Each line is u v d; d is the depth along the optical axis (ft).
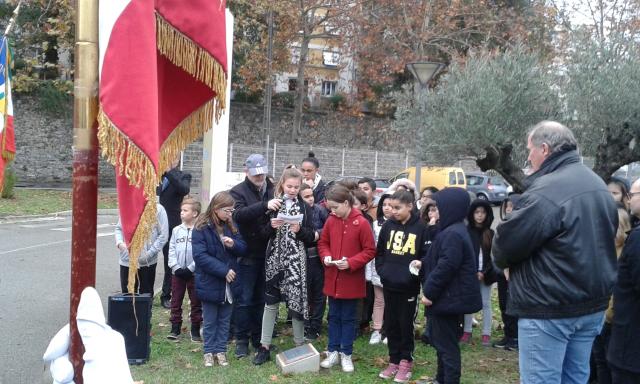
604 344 14.52
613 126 22.41
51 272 30.50
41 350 18.62
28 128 82.48
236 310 18.78
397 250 16.89
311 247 19.08
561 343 10.37
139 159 8.23
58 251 36.91
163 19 9.18
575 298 10.15
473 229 20.18
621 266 12.13
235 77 100.68
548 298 10.23
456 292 14.82
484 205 20.07
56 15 75.10
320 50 116.26
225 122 25.66
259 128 103.04
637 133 22.41
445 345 15.12
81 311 8.48
